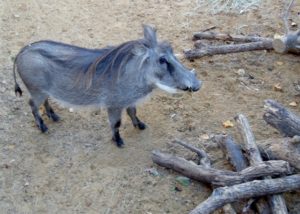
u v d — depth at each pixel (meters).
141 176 4.72
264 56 6.38
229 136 4.85
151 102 5.67
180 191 4.55
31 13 7.21
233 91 5.81
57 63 4.91
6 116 5.46
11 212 4.43
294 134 4.40
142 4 7.46
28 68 4.95
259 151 4.50
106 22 7.04
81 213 4.40
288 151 4.32
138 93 4.82
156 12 7.27
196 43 6.41
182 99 5.70
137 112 5.53
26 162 4.92
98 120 5.45
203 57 6.36
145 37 4.68
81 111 5.57
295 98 5.69
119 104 4.88
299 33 5.83
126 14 7.22
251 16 7.15
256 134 5.16
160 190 4.57
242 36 6.45
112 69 4.74
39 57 4.92
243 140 4.66
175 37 6.73
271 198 4.12
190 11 7.28
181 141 4.81
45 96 5.15
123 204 4.47
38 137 5.21
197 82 4.68
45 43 5.06
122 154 4.99
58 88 5.01
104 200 4.51
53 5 7.41
